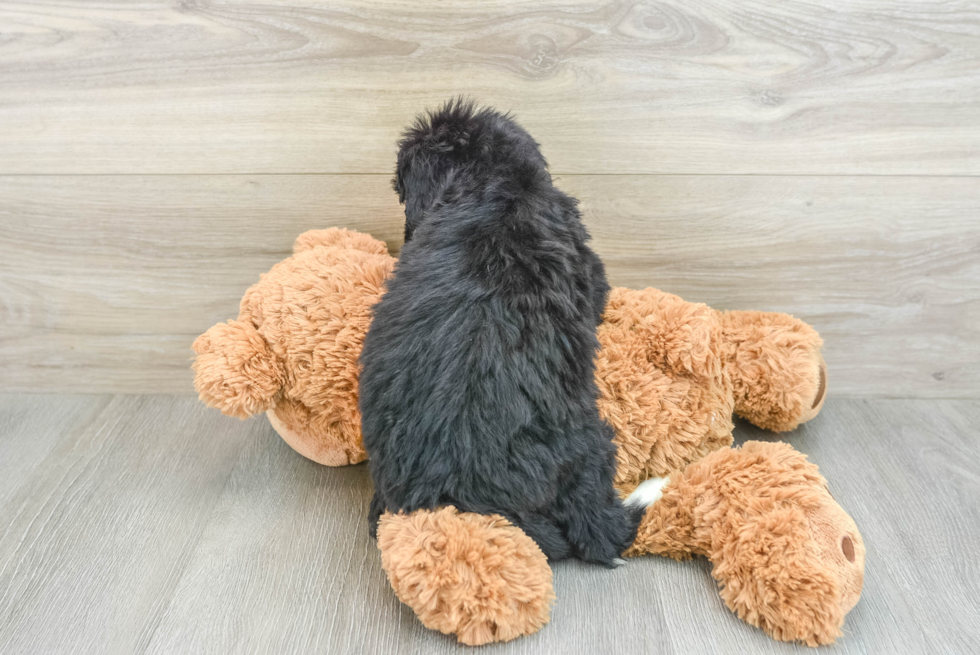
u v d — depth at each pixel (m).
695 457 0.87
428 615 0.67
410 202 0.79
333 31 0.94
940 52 0.94
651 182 1.02
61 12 0.93
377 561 0.82
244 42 0.94
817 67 0.95
